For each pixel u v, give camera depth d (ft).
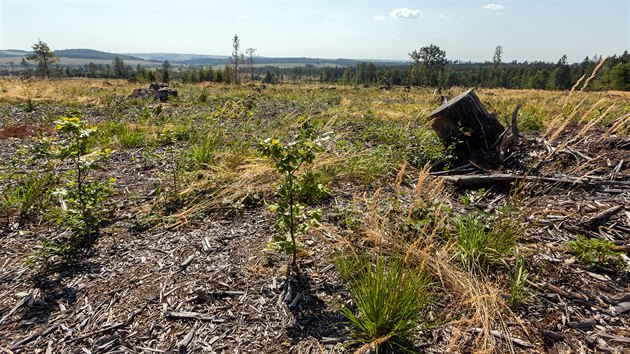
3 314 7.54
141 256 9.64
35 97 48.57
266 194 13.66
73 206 11.16
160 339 6.92
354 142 20.54
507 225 9.34
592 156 15.08
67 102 43.27
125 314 7.53
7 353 6.54
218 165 16.39
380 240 7.66
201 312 7.61
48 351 6.63
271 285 8.43
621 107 25.40
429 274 8.09
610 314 7.31
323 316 7.50
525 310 7.47
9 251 9.91
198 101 46.80
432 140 19.10
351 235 10.08
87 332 7.07
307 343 6.84
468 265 8.55
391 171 15.90
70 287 8.38
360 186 14.37
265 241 10.37
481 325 7.07
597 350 6.52
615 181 12.60
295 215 8.95
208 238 10.55
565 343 6.70
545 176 13.51
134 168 17.17
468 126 16.47
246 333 7.08
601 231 9.99
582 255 8.79
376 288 6.87
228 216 12.05
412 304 6.95
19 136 23.76
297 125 25.49
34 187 12.91
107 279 8.67
